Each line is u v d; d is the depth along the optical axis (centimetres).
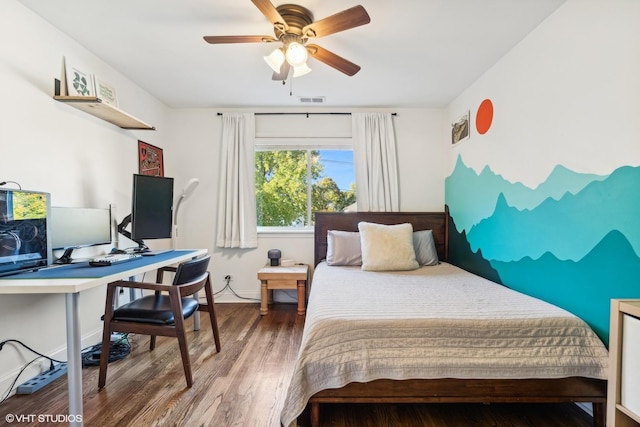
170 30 202
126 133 270
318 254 339
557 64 179
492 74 249
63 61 197
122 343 225
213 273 351
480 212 269
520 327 144
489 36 206
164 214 259
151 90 299
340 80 276
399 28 197
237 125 343
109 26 196
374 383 140
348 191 364
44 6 176
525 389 141
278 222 365
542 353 141
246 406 157
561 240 177
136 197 239
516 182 218
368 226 295
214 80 276
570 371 139
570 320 146
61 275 149
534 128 199
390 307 162
